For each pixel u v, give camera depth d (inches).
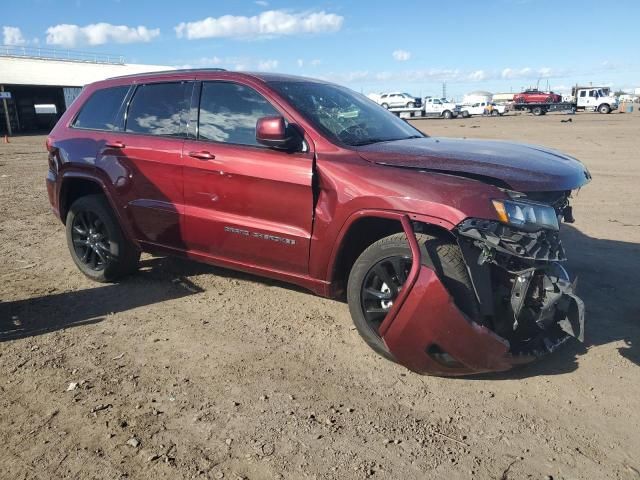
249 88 177.5
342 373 148.9
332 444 119.8
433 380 145.5
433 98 2397.9
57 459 115.7
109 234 210.5
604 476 110.0
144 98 203.3
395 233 156.0
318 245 159.2
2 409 133.9
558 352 159.0
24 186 486.0
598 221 315.3
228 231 176.9
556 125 1326.3
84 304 198.2
